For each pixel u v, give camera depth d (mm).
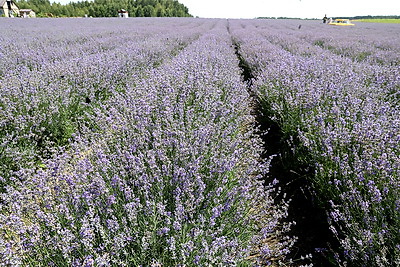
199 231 1788
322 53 8500
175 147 2576
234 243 1809
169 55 9086
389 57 8375
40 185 1939
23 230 1646
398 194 2180
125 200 2033
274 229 2771
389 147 2674
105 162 2254
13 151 3043
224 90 4727
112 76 5598
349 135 2914
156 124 2967
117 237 1644
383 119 3143
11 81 4211
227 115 3693
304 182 3348
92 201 1914
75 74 4980
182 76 4480
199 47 8992
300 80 4773
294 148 3439
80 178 2115
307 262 2420
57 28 15742
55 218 1884
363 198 2406
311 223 2871
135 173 2186
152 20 30703
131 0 67250
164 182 2264
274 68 5789
